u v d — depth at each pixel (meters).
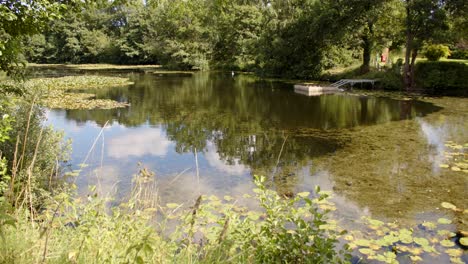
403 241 4.69
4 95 6.11
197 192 6.41
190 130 12.02
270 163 8.33
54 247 2.44
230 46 44.16
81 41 56.78
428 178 7.18
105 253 2.40
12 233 2.40
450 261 4.29
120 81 28.45
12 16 4.45
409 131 11.32
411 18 20.36
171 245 2.74
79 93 21.42
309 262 2.78
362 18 23.16
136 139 10.70
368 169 7.78
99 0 7.09
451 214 5.59
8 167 5.58
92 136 10.98
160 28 48.09
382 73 23.53
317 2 27.19
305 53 29.81
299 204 5.95
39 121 6.72
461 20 19.62
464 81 20.78
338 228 5.10
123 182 6.79
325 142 10.19
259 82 29.00
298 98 19.77
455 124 12.16
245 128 12.30
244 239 3.04
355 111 15.27
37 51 56.19
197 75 36.75
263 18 39.44
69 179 6.82
